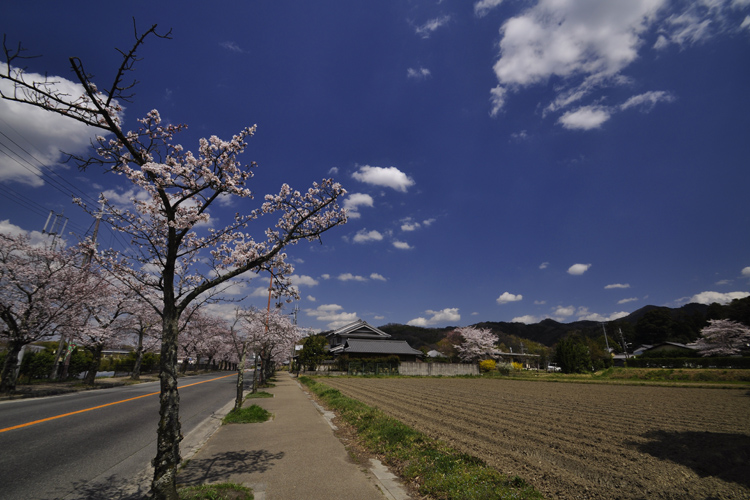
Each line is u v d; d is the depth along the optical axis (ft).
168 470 14.01
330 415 42.88
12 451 24.27
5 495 17.24
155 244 23.07
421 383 114.21
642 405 57.36
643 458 25.58
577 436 32.81
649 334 273.95
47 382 79.46
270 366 125.80
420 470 19.93
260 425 35.37
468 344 190.70
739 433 34.30
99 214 21.53
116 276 21.84
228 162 19.56
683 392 81.61
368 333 204.23
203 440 30.58
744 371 117.29
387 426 29.99
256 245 24.94
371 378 139.44
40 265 60.18
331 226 24.90
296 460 23.06
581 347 181.57
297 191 25.59
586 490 18.99
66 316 60.80
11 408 42.83
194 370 169.17
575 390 88.28
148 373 135.03
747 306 189.16
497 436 32.17
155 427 34.58
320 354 165.68
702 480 21.01
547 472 21.75
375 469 21.38
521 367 230.89
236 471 20.61
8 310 53.31
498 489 16.85
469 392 80.18
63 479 19.79
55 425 33.09
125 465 22.77
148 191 19.20
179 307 16.25
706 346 164.35
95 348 77.46
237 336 100.94
